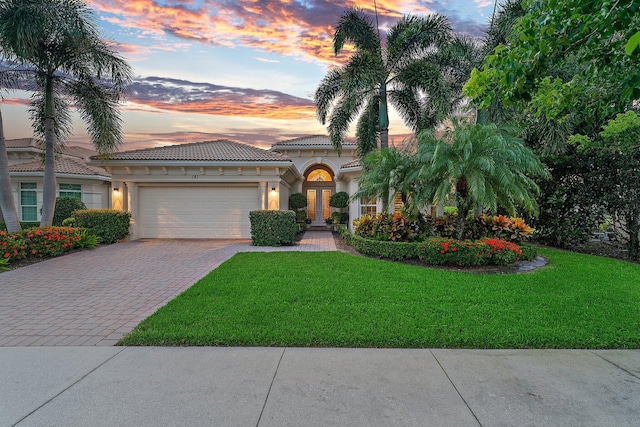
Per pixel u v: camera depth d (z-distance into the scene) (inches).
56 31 410.3
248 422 101.0
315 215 872.3
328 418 103.1
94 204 725.3
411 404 110.5
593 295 230.4
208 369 133.3
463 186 350.9
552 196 491.5
